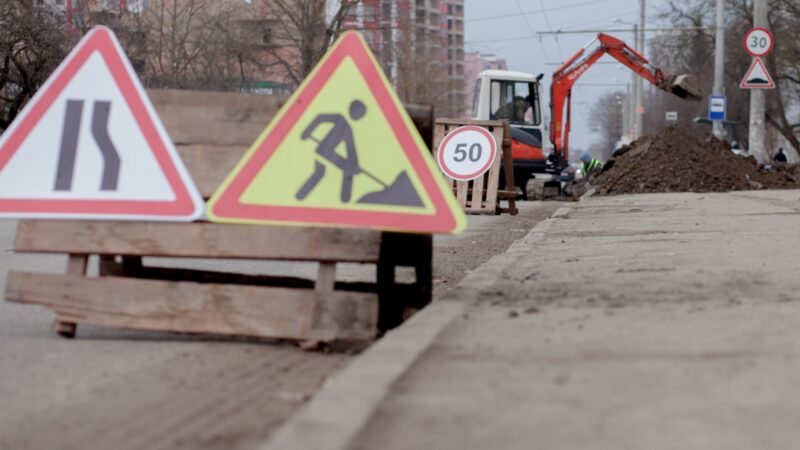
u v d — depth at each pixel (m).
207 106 14.29
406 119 13.27
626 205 46.81
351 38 13.44
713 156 67.94
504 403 8.91
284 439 7.82
